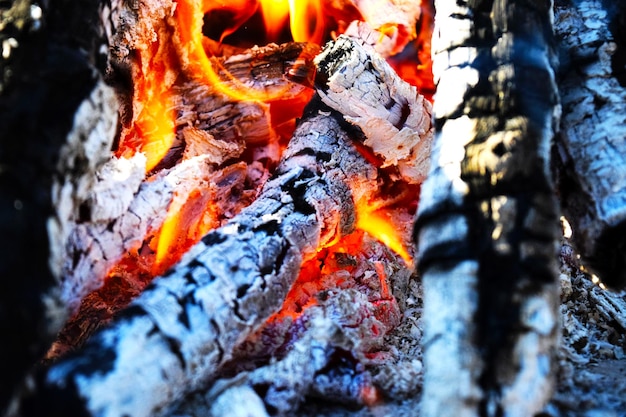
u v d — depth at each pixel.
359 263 0.77
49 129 0.61
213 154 0.80
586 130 0.68
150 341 0.62
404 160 0.78
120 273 0.75
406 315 0.77
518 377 0.60
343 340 0.67
